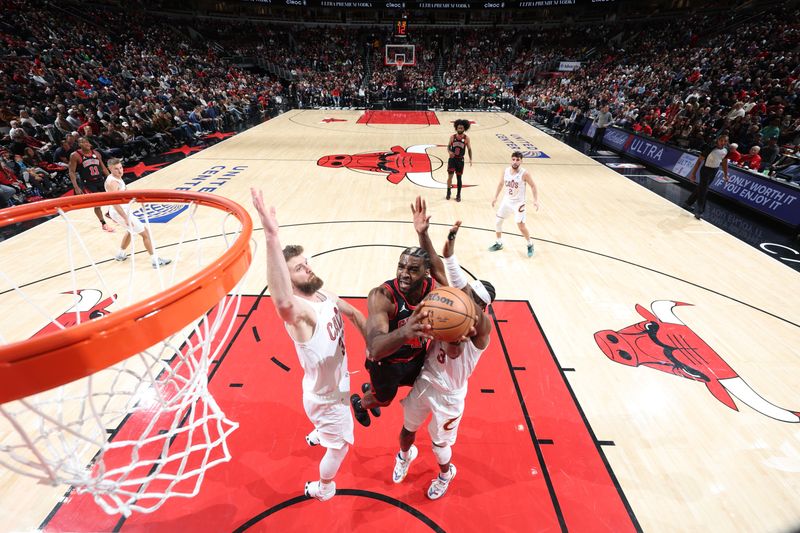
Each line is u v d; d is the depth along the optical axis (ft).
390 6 94.68
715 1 84.17
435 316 6.07
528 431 10.74
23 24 54.13
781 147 32.19
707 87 51.98
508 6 92.89
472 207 27.37
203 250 20.40
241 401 11.49
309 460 9.82
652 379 12.59
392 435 10.60
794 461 10.07
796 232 23.24
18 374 3.74
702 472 9.74
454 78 98.63
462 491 9.19
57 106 37.40
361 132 55.01
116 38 68.80
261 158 39.52
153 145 41.19
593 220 25.46
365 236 22.48
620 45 92.84
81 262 19.21
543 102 71.15
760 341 14.44
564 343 14.11
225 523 8.39
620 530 8.45
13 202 24.49
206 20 99.25
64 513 8.50
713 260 20.39
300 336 6.79
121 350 4.27
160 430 10.30
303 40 106.63
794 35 53.42
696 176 32.37
